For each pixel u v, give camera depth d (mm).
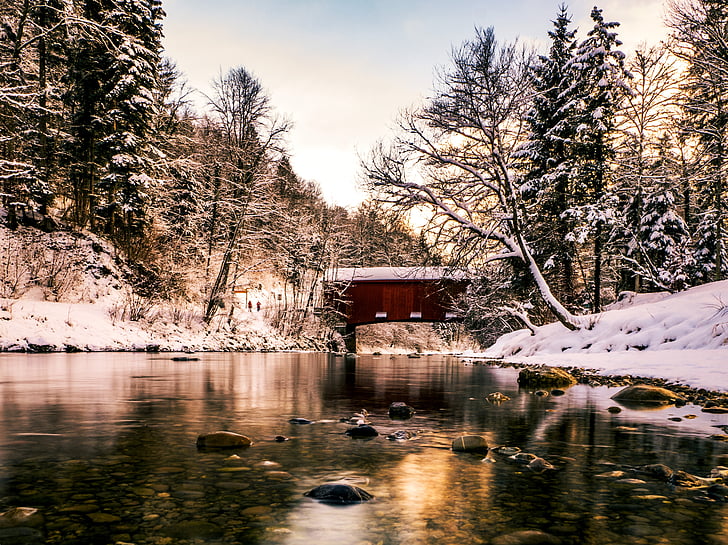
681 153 23125
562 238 26172
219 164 32906
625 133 24656
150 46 31516
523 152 27422
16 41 24562
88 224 30141
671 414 6754
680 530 2424
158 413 6000
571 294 27594
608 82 25000
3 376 10273
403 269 44156
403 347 69375
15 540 2152
